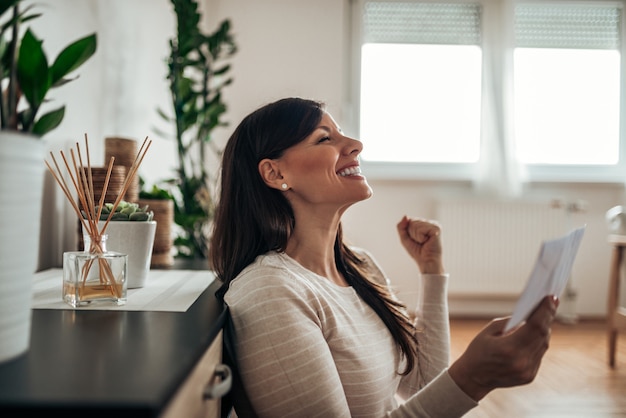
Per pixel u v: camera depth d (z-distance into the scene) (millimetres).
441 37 4359
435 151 4414
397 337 964
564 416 2092
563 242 599
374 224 4207
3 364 487
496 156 4199
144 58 2324
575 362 2889
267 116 943
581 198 4281
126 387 423
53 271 1240
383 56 4418
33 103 737
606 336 3566
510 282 4113
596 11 4434
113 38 1896
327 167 908
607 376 2633
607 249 4238
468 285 4098
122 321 700
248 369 762
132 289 1016
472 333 3555
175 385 451
